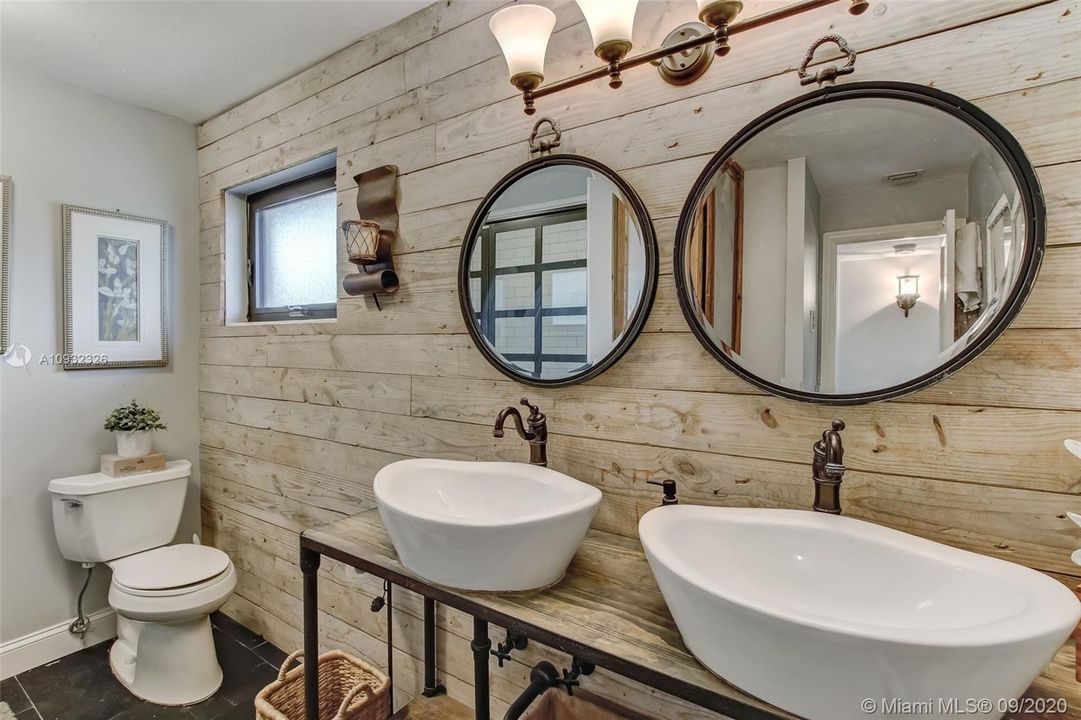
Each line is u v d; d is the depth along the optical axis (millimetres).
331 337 1810
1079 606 582
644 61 984
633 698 1174
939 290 853
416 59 1558
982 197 822
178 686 1737
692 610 658
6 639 1840
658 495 1138
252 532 2117
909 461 897
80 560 1886
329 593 1817
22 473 1878
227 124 2213
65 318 1964
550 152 1286
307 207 2100
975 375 844
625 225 1160
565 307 1254
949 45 854
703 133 1073
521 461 1347
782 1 998
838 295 933
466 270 1422
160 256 2234
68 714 1663
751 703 624
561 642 789
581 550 1107
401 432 1608
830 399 932
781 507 1001
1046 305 794
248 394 2131
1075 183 775
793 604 824
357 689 1424
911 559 775
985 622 649
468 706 1441
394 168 1604
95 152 2051
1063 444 788
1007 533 826
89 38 1667
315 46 1732
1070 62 776
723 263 1035
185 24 1595
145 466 2027
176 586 1695
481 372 1426
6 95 1824
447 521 861
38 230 1901
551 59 1285
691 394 1098
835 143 938
